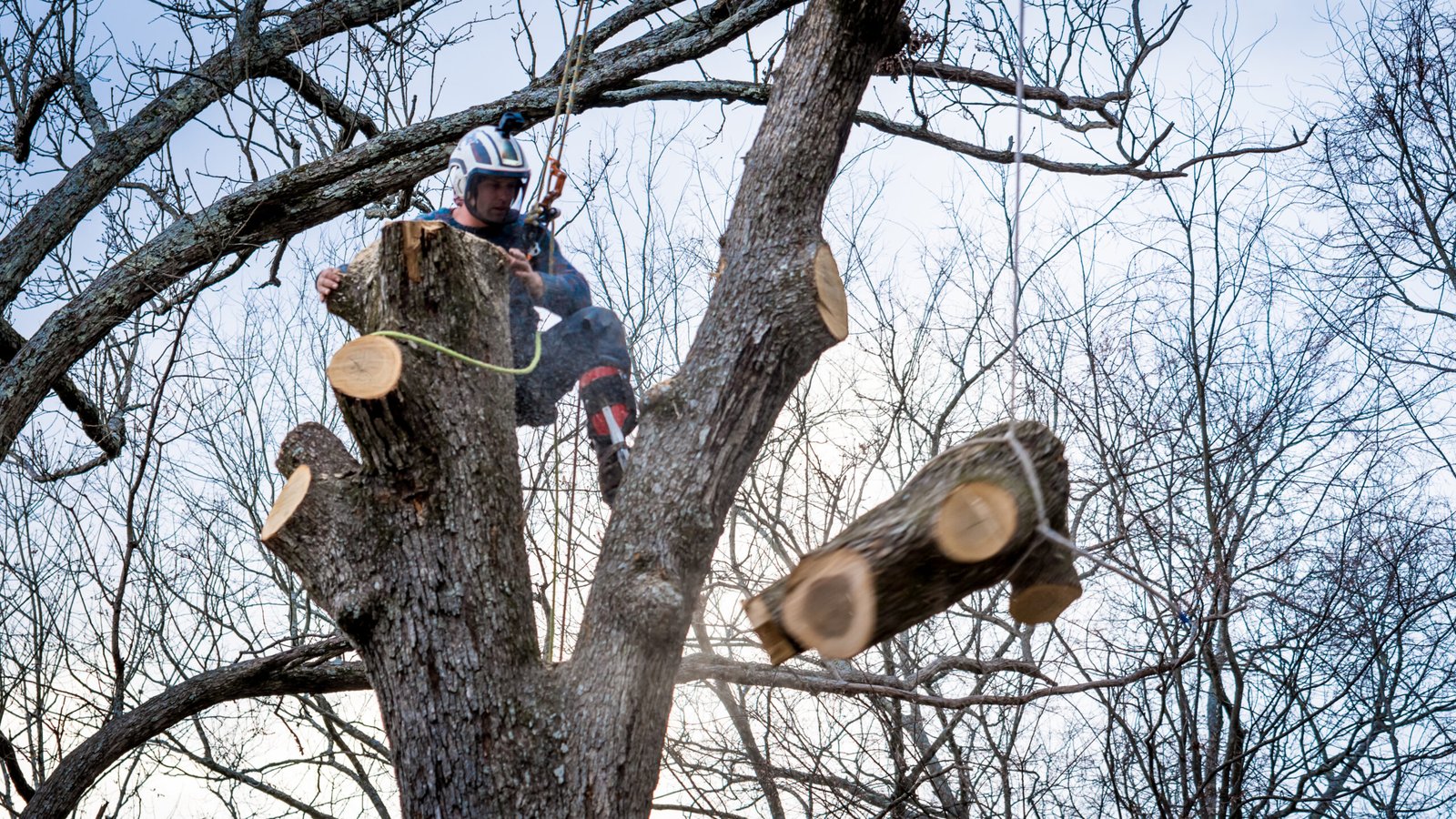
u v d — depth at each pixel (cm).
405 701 363
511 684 365
